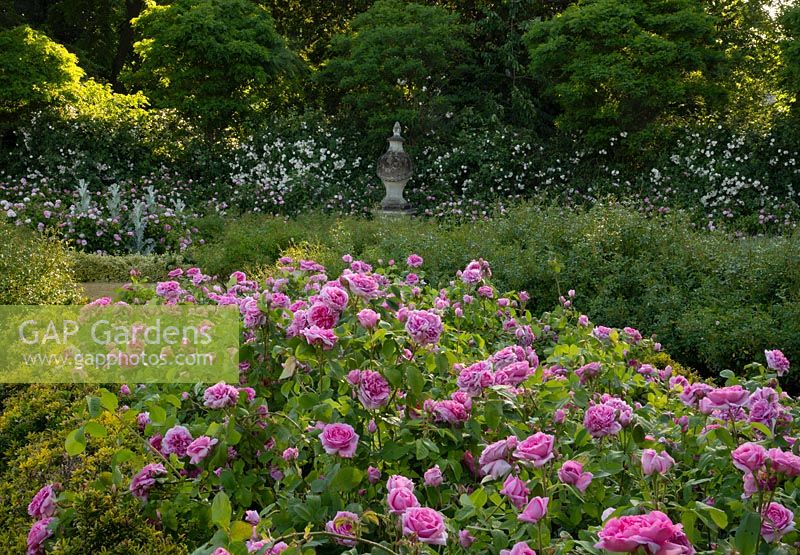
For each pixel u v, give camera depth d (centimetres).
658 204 1270
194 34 1427
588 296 654
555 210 936
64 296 547
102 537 211
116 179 1345
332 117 1566
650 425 230
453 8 1752
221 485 221
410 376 219
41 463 263
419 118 1470
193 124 1506
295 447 226
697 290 621
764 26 1441
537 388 269
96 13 1983
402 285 397
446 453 229
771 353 272
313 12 1886
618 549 124
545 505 158
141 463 238
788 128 1285
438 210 1290
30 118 1382
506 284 663
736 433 224
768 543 171
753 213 1234
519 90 1560
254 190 1329
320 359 231
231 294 384
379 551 169
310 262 402
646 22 1345
